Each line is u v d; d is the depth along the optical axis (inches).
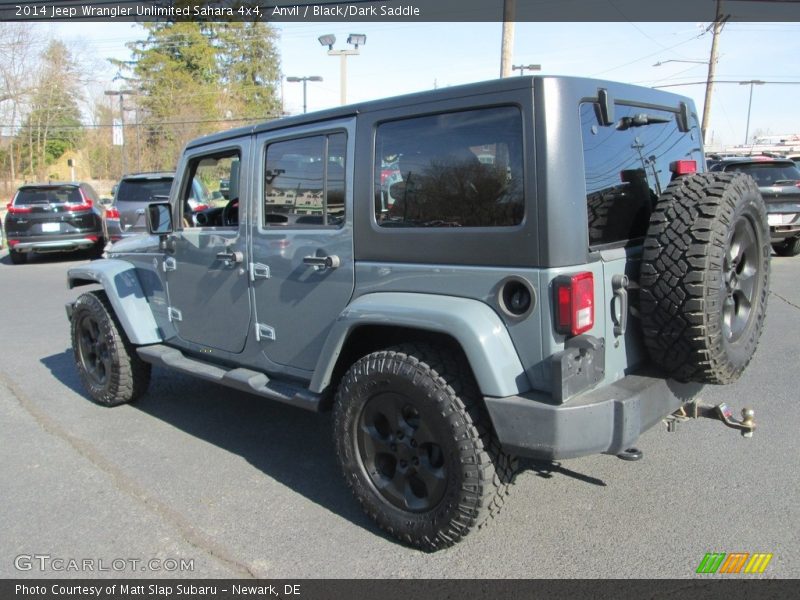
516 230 107.0
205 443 178.7
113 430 189.5
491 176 111.0
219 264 165.5
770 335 269.0
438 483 116.6
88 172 2407.7
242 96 2046.0
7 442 180.9
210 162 173.3
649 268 109.2
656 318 110.0
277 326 151.9
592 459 159.8
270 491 149.1
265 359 157.0
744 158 488.7
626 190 121.7
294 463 164.7
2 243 761.6
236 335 164.6
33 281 489.7
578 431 103.4
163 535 130.3
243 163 156.3
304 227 142.8
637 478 149.1
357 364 126.0
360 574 115.6
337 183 135.4
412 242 121.3
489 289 111.3
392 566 117.9
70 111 2196.1
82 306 209.0
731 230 108.8
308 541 127.1
